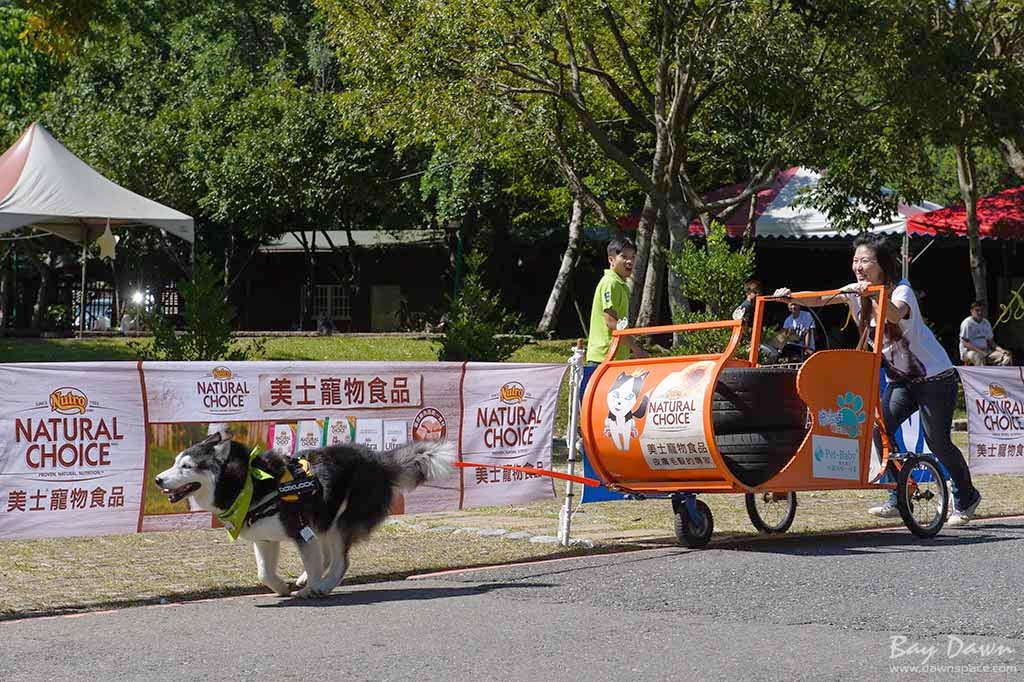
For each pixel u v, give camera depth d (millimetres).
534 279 38375
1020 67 24375
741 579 7230
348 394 8695
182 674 5078
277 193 37594
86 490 7605
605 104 27250
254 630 6016
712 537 9258
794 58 20875
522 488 9555
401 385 8938
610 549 8703
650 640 5633
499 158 25812
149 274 43094
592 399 9055
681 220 23719
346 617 6324
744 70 20781
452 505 9188
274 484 6738
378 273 43406
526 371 9570
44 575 7531
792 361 10352
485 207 35594
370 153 36812
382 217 41188
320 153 37281
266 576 6926
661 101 23094
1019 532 9438
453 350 18766
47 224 22578
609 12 21812
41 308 41812
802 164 23031
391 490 7320
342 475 7062
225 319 16375
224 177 37219
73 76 39812
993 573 7301
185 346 16047
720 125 28047
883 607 6309
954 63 22375
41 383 7441
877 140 22594
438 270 42375
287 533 6777
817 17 21688
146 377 7840
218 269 43062
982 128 23672
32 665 5281
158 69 40844
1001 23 24172
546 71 22172
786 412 8625
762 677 4910
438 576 7656
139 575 7543
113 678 5027
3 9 36750
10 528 7328
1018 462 11969
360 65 22594
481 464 9141
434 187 35500
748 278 18422
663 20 21844
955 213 27656
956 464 9641
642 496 9102
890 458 9195
